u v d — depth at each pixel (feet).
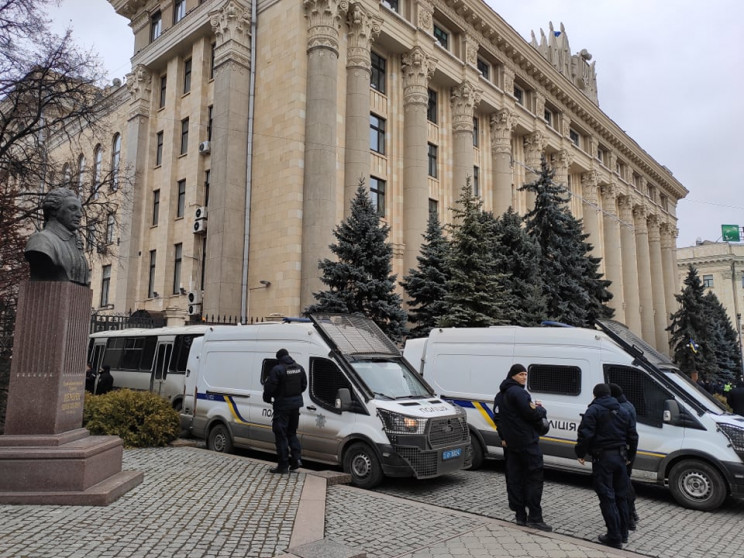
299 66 73.10
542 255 74.43
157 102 97.04
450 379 36.83
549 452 32.22
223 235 73.51
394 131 85.35
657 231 185.37
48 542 17.15
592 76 160.66
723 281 239.71
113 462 24.80
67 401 23.85
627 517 21.11
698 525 24.09
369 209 57.06
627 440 21.21
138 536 18.07
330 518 21.83
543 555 18.75
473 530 21.09
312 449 31.48
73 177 57.31
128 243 91.40
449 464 28.73
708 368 110.83
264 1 79.25
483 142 106.11
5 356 40.55
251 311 72.95
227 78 77.05
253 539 18.19
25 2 45.60
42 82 49.16
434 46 90.79
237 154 75.97
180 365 51.75
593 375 31.30
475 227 58.34
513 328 35.37
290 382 28.78
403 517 22.35
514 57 112.37
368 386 30.22
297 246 70.23
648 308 168.25
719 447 26.68
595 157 146.30
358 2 77.15
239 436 35.73
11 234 45.44
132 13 103.19
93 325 70.69
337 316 35.19
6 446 22.07
